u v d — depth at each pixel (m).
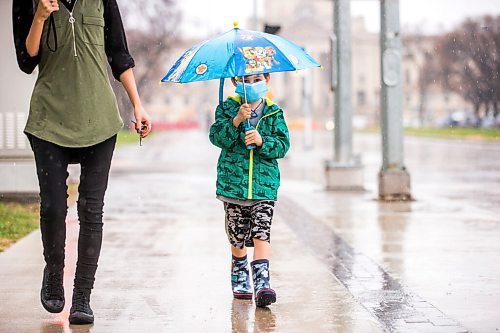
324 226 14.78
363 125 124.00
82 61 7.50
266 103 8.59
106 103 7.58
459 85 92.75
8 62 18.53
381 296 8.98
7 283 9.70
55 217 7.48
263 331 7.50
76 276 7.76
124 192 21.70
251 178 8.40
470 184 24.56
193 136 83.12
